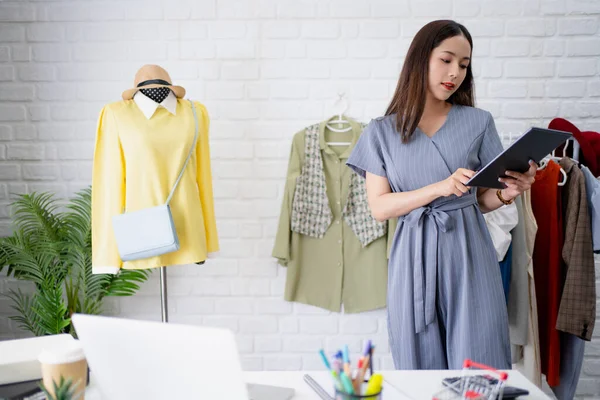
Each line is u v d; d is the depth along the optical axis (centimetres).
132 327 91
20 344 120
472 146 184
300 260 270
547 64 271
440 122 188
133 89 227
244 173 276
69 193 276
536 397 111
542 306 246
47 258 247
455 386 109
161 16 271
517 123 273
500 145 189
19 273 250
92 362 99
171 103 228
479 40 271
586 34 270
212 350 86
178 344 88
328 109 273
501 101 273
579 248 228
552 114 273
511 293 237
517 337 235
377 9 270
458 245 179
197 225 228
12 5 271
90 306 253
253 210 277
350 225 265
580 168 242
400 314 184
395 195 181
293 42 272
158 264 223
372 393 95
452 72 177
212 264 279
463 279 178
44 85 274
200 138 235
